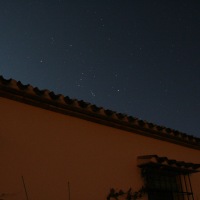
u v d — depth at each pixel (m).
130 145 5.25
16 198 3.50
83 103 4.55
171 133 6.00
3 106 3.79
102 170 4.58
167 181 5.64
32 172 3.74
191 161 6.48
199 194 6.17
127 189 4.81
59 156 4.11
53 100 4.21
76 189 4.12
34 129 3.98
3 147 3.59
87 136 4.60
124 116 5.10
